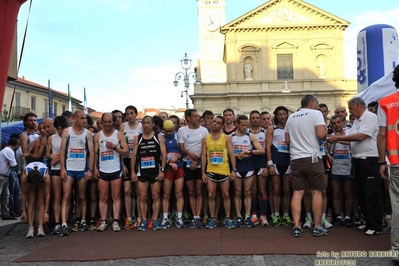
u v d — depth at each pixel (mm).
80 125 7207
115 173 7227
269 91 39188
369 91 8312
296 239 6012
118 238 6480
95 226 7418
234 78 40406
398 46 9789
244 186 7273
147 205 7879
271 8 40625
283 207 7469
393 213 4945
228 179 7180
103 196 7250
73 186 7531
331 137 6594
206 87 40375
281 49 40750
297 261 4914
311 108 6434
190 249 5578
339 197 7254
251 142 7297
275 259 5020
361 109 6461
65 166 7133
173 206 8016
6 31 5297
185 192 7957
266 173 7266
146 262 5086
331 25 39906
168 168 7328
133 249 5695
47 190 7020
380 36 9523
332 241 5828
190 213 8000
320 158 6191
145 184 7230
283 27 40219
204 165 7227
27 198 7027
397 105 4910
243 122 7191
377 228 6246
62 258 5355
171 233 6734
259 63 40688
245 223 7320
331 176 7230
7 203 9195
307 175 6215
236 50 40750
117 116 7949
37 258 5391
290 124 6387
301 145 6215
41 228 6957
